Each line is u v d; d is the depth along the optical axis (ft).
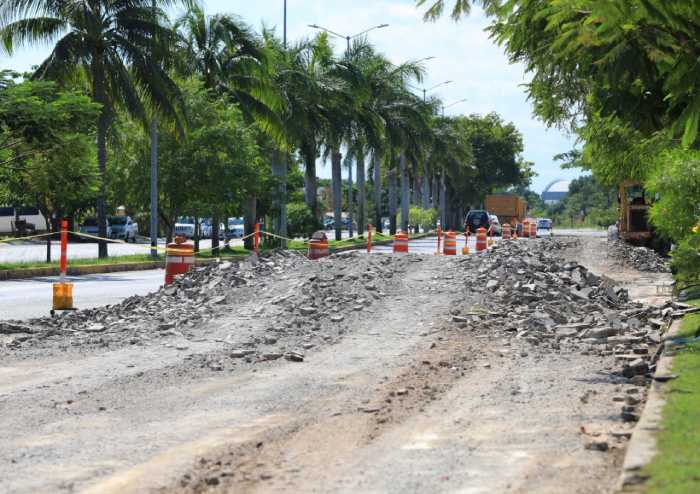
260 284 62.13
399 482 21.65
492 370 38.70
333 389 34.40
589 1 26.17
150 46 126.00
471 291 63.36
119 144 134.41
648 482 19.25
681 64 28.32
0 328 49.26
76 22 123.24
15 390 34.32
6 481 22.26
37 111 105.70
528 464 23.08
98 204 135.13
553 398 32.24
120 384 35.60
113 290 84.74
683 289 58.29
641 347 44.01
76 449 25.35
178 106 129.18
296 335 48.70
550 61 37.52
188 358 41.86
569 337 48.39
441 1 35.81
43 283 95.14
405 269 72.54
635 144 58.70
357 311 56.44
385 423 28.32
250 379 36.76
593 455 23.89
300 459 24.02
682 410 25.77
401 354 43.24
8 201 148.66
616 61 29.35
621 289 66.23
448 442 25.67
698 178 50.62
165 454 24.73
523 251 79.10
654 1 25.02
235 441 26.16
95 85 126.72
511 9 34.47
